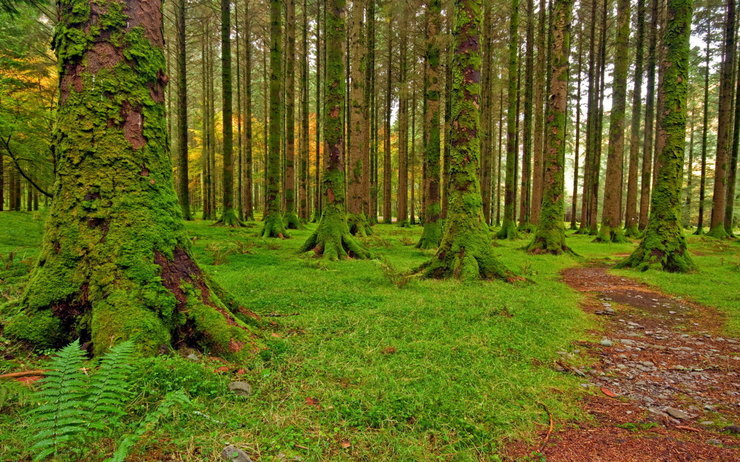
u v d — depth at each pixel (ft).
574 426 8.78
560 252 42.73
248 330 12.03
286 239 49.16
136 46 11.39
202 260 30.25
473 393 9.67
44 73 34.06
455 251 27.07
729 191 75.61
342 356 11.45
